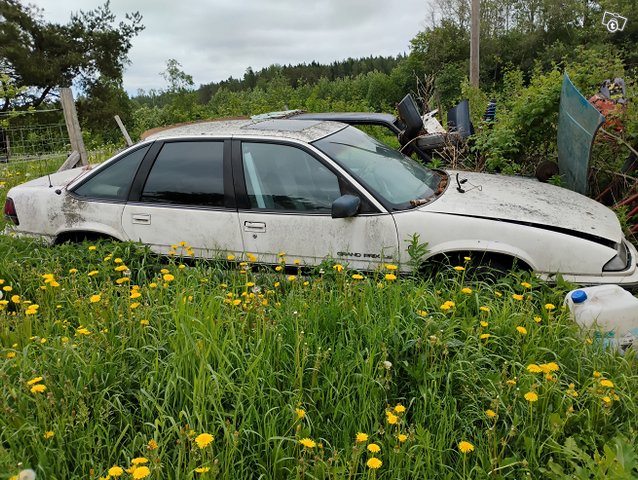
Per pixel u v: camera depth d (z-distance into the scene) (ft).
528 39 143.33
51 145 43.09
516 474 8.89
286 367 10.77
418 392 10.28
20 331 12.12
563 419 9.48
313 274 14.47
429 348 10.82
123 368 10.46
